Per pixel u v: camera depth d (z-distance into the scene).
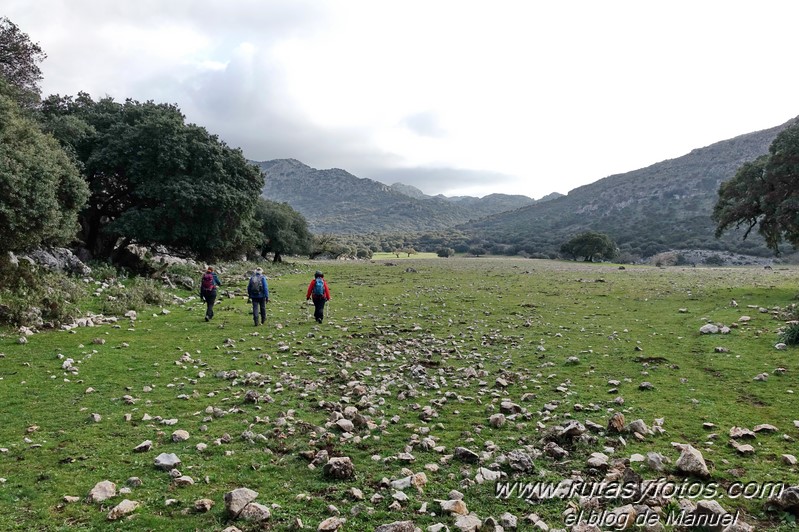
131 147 30.42
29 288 15.40
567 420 7.68
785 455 6.07
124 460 6.09
